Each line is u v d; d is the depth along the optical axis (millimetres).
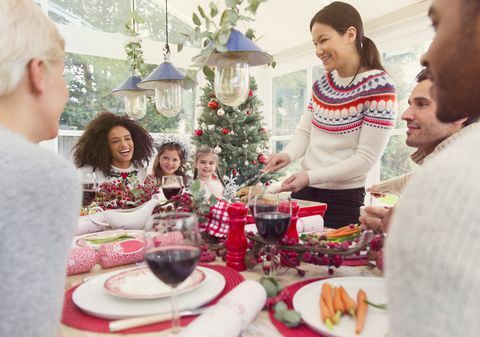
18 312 485
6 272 477
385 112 1579
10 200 480
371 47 1692
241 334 597
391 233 334
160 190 1819
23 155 512
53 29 678
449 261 286
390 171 3342
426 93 1212
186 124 4805
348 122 1675
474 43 335
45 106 672
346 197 1741
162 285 737
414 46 3111
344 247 857
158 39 4668
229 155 3811
